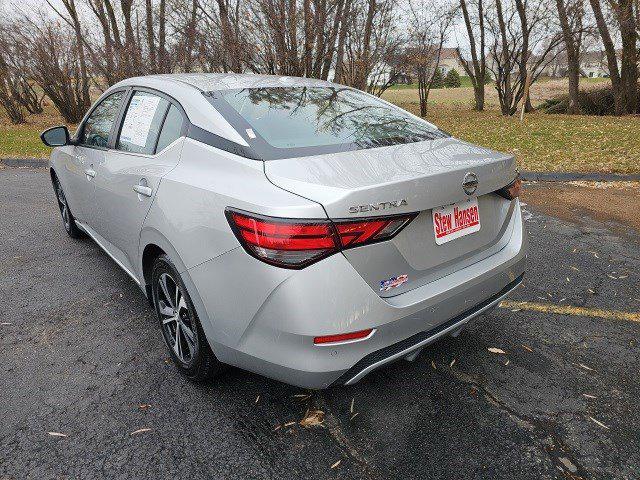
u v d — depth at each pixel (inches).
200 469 80.0
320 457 82.6
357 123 104.2
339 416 92.2
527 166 330.0
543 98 1236.5
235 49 447.2
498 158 93.4
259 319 75.9
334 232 70.3
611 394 98.7
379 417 92.0
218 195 81.0
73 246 180.9
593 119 739.4
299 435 87.4
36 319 127.4
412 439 86.7
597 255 172.2
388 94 1453.0
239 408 94.0
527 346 115.7
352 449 84.4
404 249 78.5
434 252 83.5
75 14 601.9
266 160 83.0
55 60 600.4
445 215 84.7
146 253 105.7
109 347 114.9
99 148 133.1
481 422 90.8
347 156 84.7
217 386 100.3
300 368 74.2
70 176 156.2
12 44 595.2
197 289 84.9
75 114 632.4
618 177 292.2
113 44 597.9
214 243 80.2
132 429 88.5
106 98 140.5
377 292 76.5
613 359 110.4
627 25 805.9
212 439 86.3
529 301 138.1
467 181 84.0
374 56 605.6
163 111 107.9
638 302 137.4
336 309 71.9
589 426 90.0
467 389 100.1
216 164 87.7
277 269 71.9
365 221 71.9
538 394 98.7
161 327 108.8
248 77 119.4
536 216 220.2
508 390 100.0
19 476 78.2
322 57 472.4
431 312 81.9
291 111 102.8
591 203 241.4
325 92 118.3
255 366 80.7
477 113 901.8
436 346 115.6
